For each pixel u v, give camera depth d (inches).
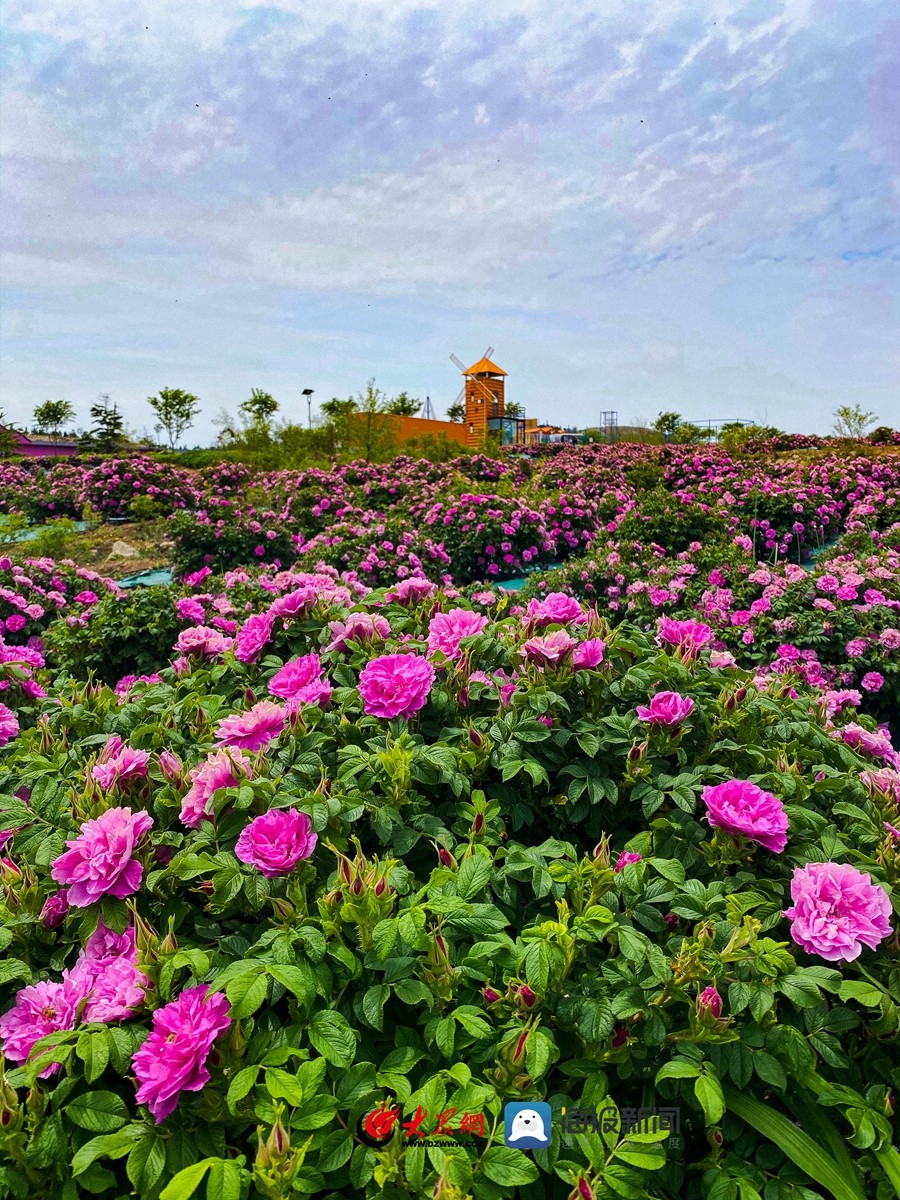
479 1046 52.8
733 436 1107.3
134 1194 47.0
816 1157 50.2
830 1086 53.2
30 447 1428.4
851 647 188.2
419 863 70.4
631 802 78.7
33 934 63.2
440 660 86.6
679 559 283.1
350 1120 48.4
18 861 69.9
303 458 869.8
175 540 382.9
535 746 77.0
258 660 103.8
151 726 82.0
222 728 72.8
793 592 212.8
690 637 93.3
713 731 80.4
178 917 61.8
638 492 521.0
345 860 55.3
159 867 65.1
